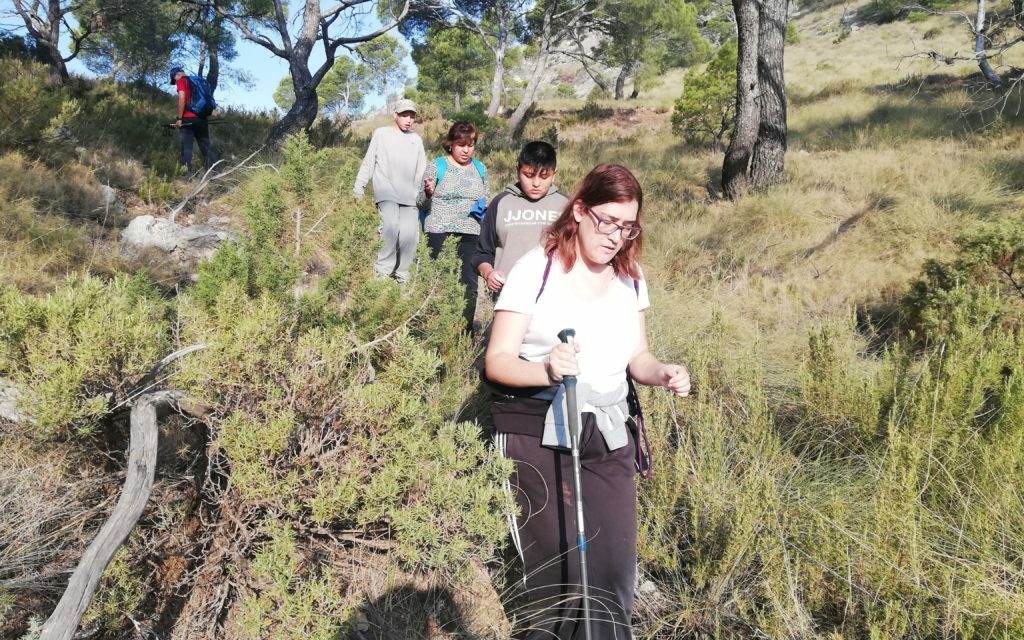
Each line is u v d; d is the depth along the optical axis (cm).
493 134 1988
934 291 534
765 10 1052
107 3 1744
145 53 2034
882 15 4084
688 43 3078
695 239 817
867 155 1194
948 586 246
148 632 222
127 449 247
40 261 490
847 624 258
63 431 223
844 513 291
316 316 312
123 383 237
